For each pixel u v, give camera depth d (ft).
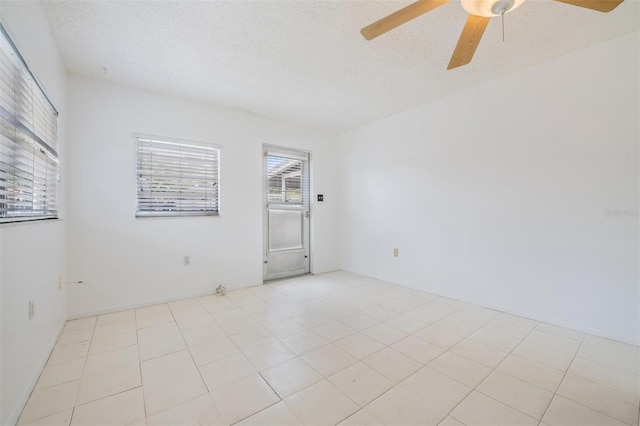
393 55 7.73
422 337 7.41
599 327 7.41
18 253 4.70
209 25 6.43
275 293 11.25
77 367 6.02
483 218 9.59
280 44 7.20
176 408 4.83
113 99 9.22
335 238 15.34
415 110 11.62
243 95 10.29
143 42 7.06
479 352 6.64
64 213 8.16
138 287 9.61
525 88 8.55
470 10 4.60
